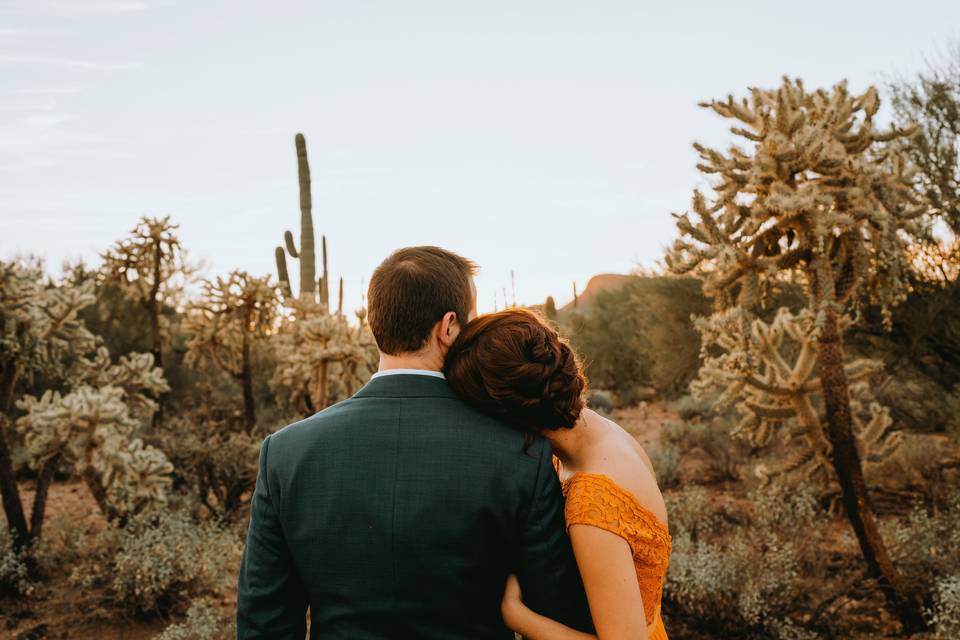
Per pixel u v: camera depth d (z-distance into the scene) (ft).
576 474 4.90
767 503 19.83
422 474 4.27
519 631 4.35
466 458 4.31
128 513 22.44
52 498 31.42
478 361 4.59
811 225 14.16
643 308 46.50
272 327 38.29
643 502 4.94
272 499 4.49
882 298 15.57
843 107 14.75
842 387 15.29
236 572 21.35
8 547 20.62
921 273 26.16
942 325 25.98
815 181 15.05
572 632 4.37
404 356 4.79
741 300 15.08
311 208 42.60
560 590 4.35
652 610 4.97
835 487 21.04
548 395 4.62
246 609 4.51
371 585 4.19
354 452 4.37
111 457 22.48
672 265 15.15
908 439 24.53
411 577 4.17
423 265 4.84
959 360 26.86
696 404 44.01
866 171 14.76
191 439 29.09
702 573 15.35
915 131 14.83
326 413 4.67
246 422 37.09
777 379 18.49
